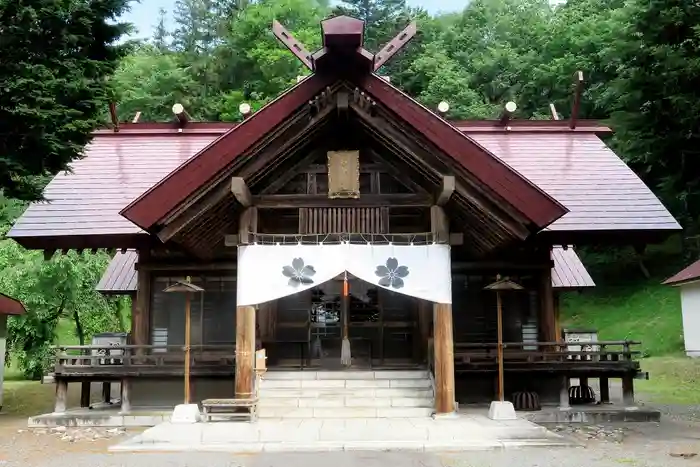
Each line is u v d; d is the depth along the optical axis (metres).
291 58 40.91
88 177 16.36
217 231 12.63
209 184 10.84
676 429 11.36
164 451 9.18
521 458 8.52
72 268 20.50
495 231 11.68
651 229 13.59
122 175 16.48
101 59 11.64
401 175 12.02
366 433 9.60
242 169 11.02
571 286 15.59
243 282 11.06
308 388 12.30
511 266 13.79
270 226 13.45
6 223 22.83
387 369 13.27
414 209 12.52
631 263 32.72
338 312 14.94
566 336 16.39
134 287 15.73
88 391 13.98
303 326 14.77
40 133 10.39
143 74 45.66
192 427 9.91
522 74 40.88
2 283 20.30
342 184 11.39
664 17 15.88
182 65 47.75
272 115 10.86
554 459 8.46
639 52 16.64
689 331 23.95
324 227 11.52
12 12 9.84
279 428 9.79
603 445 9.66
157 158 17.48
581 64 35.75
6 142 10.50
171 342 14.10
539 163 16.78
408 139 11.13
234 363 12.80
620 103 18.88
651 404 15.62
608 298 31.38
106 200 15.22
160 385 13.12
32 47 10.48
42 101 10.11
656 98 16.22
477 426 9.84
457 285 14.12
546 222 10.62
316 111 11.21
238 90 42.16
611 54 29.14
